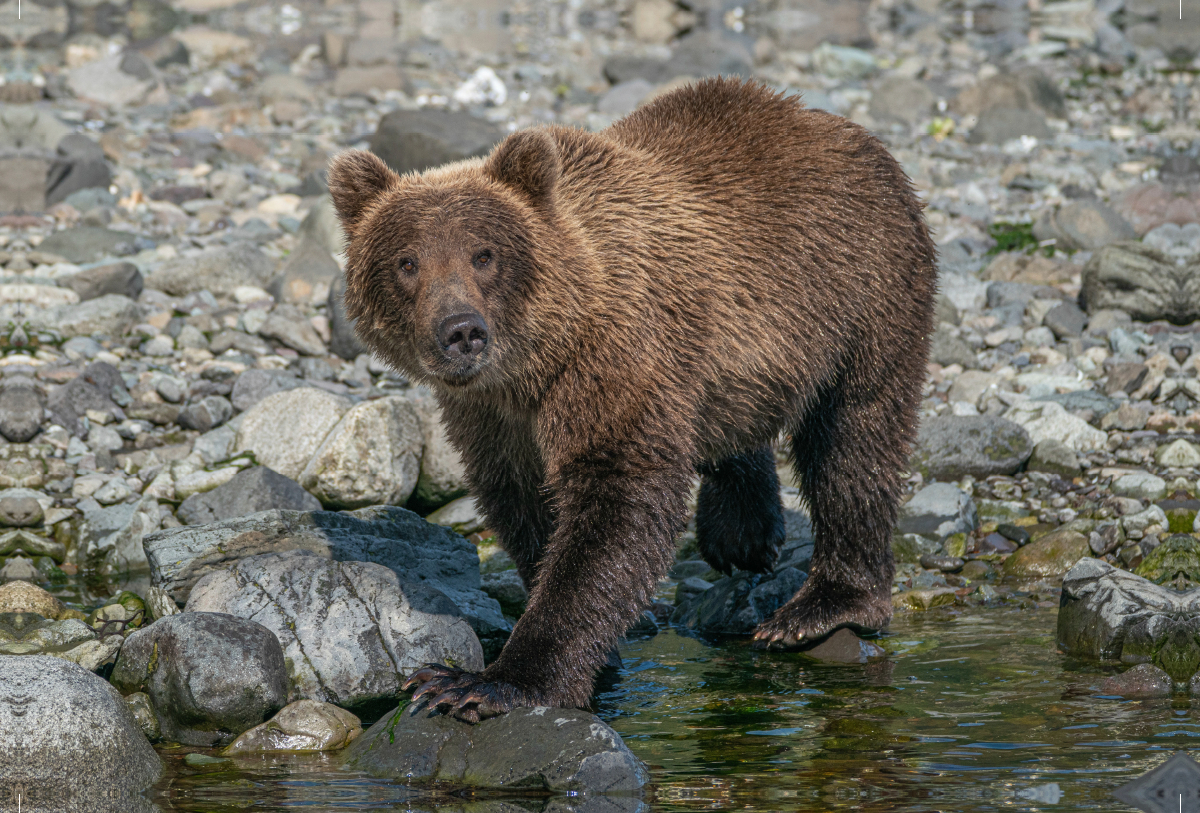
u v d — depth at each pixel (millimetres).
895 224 11484
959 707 9477
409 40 41281
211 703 9281
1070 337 18266
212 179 24625
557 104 32125
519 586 12570
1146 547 12727
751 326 10320
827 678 10383
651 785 8211
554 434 9570
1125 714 9172
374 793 8281
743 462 12531
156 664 9594
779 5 47344
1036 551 13047
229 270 19672
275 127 29672
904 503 14000
